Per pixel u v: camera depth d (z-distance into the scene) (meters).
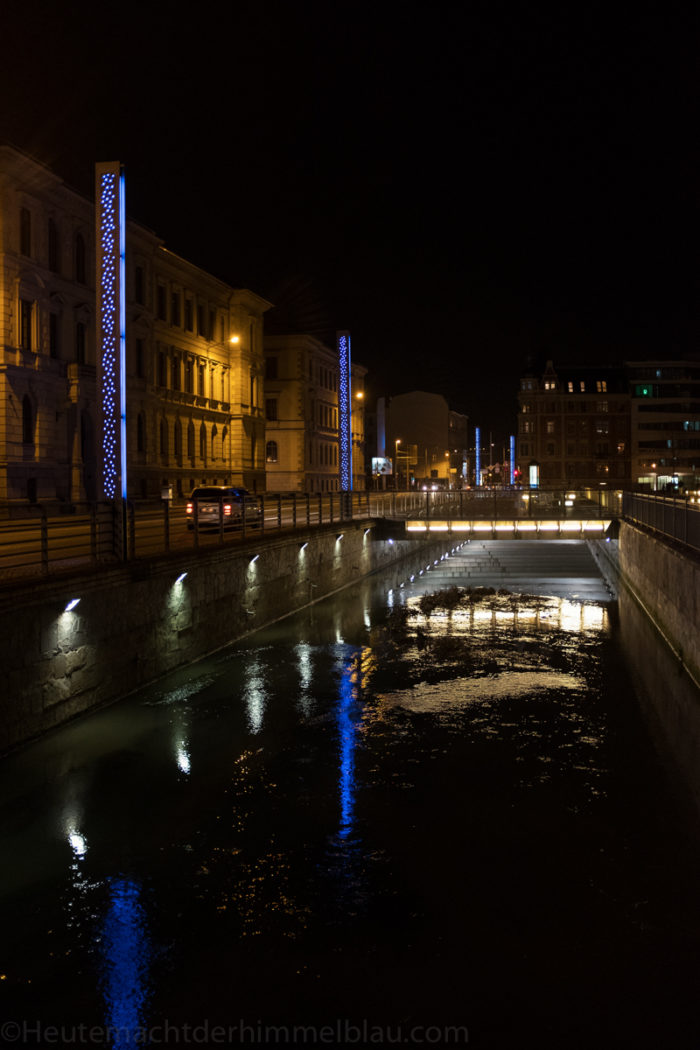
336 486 91.81
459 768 14.41
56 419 42.59
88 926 9.33
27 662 13.99
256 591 25.91
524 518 38.59
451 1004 7.98
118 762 14.28
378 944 8.98
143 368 51.47
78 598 15.06
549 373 128.88
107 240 16.47
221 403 64.19
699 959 8.71
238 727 16.39
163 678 19.44
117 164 16.44
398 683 20.33
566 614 31.19
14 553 13.51
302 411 79.94
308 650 23.64
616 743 15.77
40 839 11.46
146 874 10.52
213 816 12.29
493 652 24.08
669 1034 7.57
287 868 10.70
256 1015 7.84
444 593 36.50
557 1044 7.44
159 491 52.91
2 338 38.00
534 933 9.18
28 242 40.16
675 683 19.86
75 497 43.62
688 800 12.97
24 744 13.99
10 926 9.33
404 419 141.62
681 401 127.69
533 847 11.31
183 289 58.03
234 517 26.83
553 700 18.83
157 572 18.02
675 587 22.14
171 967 8.57
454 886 10.24
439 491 41.06
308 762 14.62
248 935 9.16
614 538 38.72
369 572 40.31
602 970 8.52
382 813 12.47
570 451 127.94
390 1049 7.40
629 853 11.12
